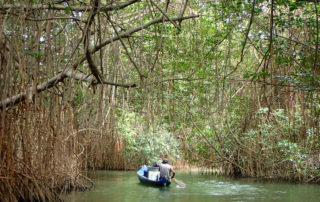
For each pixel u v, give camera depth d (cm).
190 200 1032
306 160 1369
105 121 1538
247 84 1584
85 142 1352
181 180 1490
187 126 1714
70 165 1130
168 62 1159
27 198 854
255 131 1492
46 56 756
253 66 1600
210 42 1098
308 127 1384
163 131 1873
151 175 1367
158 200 1032
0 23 607
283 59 892
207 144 1680
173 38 1157
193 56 1156
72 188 1148
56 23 930
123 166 1925
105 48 1278
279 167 1516
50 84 718
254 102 1538
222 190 1220
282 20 894
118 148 1933
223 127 1639
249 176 1597
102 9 626
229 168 1667
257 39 1083
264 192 1170
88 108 1377
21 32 617
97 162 1883
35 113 788
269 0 889
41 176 878
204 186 1314
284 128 1466
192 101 1482
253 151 1569
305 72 870
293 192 1159
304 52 873
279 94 1476
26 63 711
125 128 1775
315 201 1010
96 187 1262
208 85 1406
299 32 1135
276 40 870
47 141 911
